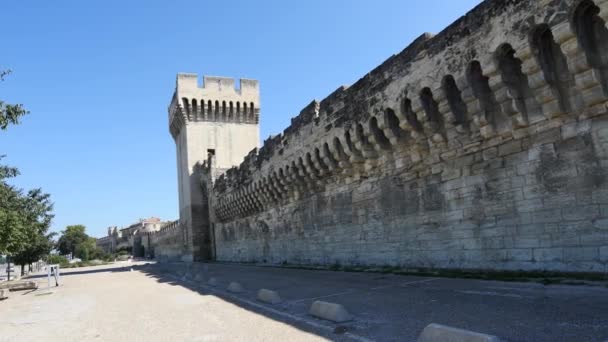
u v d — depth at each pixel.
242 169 35.72
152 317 12.09
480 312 8.13
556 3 10.52
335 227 22.53
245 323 9.77
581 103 10.74
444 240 15.14
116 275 37.19
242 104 56.00
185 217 54.34
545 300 8.56
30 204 31.55
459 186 14.54
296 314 10.12
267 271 25.16
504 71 12.32
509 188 12.71
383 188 18.53
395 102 16.50
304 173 24.98
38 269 77.00
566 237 11.07
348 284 14.83
